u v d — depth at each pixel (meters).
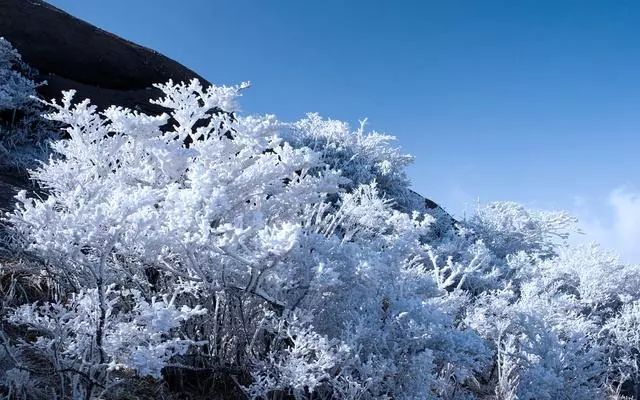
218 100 3.83
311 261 3.45
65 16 10.76
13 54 8.16
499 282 8.14
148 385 3.13
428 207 12.19
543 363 5.17
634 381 6.90
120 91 10.29
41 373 2.73
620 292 8.27
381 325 3.71
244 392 3.27
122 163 3.90
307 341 3.11
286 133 9.67
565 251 9.18
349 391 3.19
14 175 6.20
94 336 2.55
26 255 3.59
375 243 4.57
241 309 3.26
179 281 3.47
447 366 3.96
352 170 9.45
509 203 10.84
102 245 2.55
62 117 3.75
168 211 2.87
